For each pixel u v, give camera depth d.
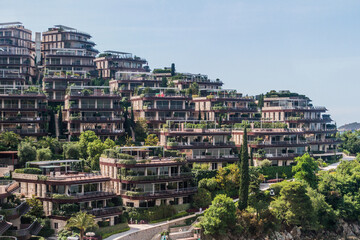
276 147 172.38
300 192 129.38
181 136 152.75
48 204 107.00
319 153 199.12
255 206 124.94
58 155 140.38
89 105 164.12
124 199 120.12
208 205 128.75
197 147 150.38
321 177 152.25
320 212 138.62
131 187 119.56
